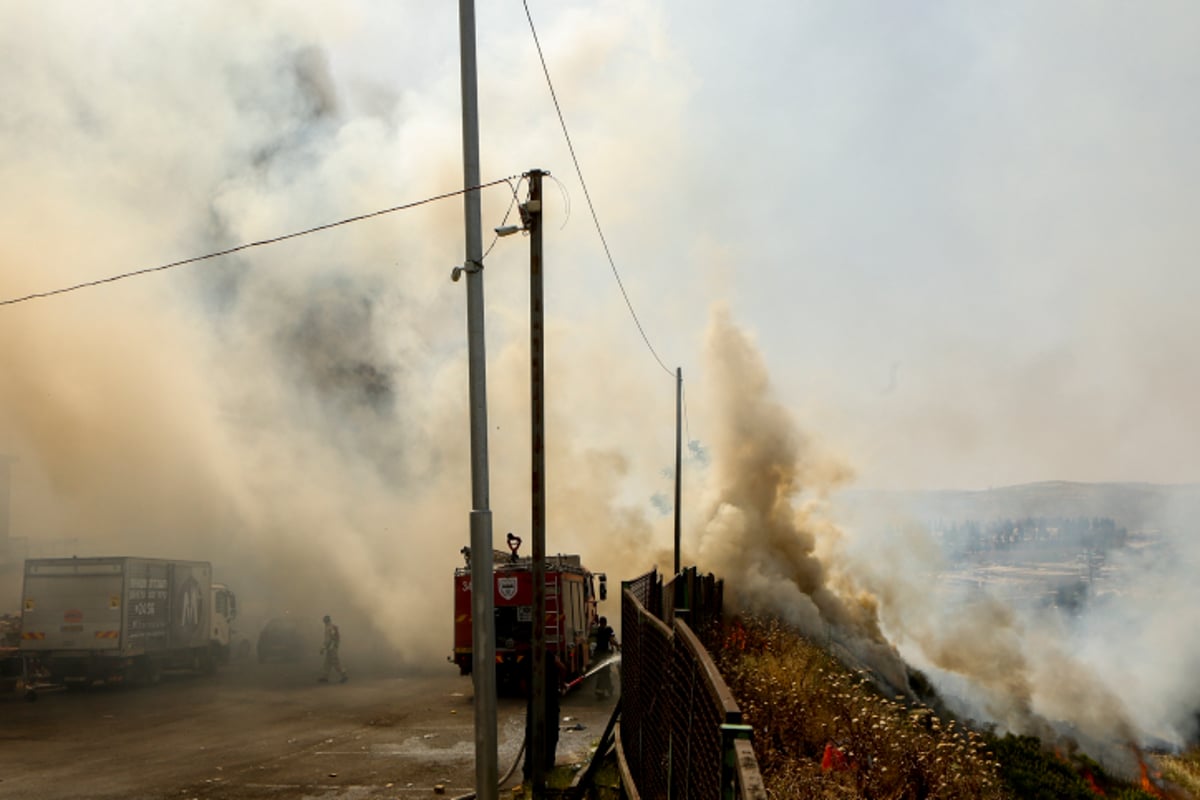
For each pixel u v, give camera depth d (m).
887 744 9.81
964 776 9.87
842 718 10.88
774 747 10.01
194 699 23.44
